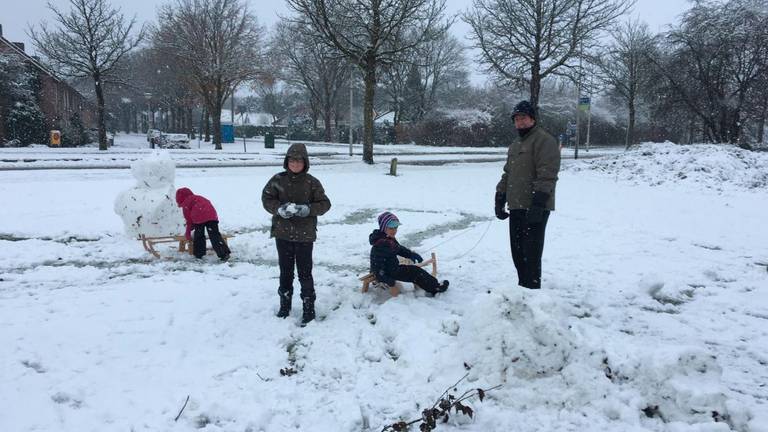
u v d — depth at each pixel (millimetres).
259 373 4129
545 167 5109
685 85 25094
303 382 4020
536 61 28234
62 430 3314
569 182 18031
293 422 3486
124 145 47750
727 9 24406
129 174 18078
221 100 39719
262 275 6742
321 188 5176
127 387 3859
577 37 27375
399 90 55594
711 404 3332
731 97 24406
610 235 9516
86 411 3531
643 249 8492
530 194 5316
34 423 3363
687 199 14219
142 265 7152
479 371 3744
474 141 48531
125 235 8773
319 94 55594
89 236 8672
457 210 12242
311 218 5148
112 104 79500
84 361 4215
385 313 5184
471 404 3561
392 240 5781
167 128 77688
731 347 4723
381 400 3727
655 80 26219
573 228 10109
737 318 5465
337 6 23250
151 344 4582
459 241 8969
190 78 41312
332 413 3588
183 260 7457
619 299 5984
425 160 28438
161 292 5926
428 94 58500
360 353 4461
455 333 4570
